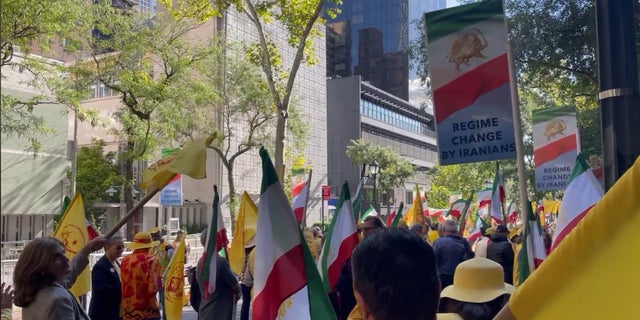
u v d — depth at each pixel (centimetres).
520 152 583
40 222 3384
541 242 568
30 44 1788
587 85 1588
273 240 366
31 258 381
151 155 2520
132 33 2208
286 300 358
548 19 1412
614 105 324
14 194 3139
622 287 168
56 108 3388
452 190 4884
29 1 1511
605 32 328
